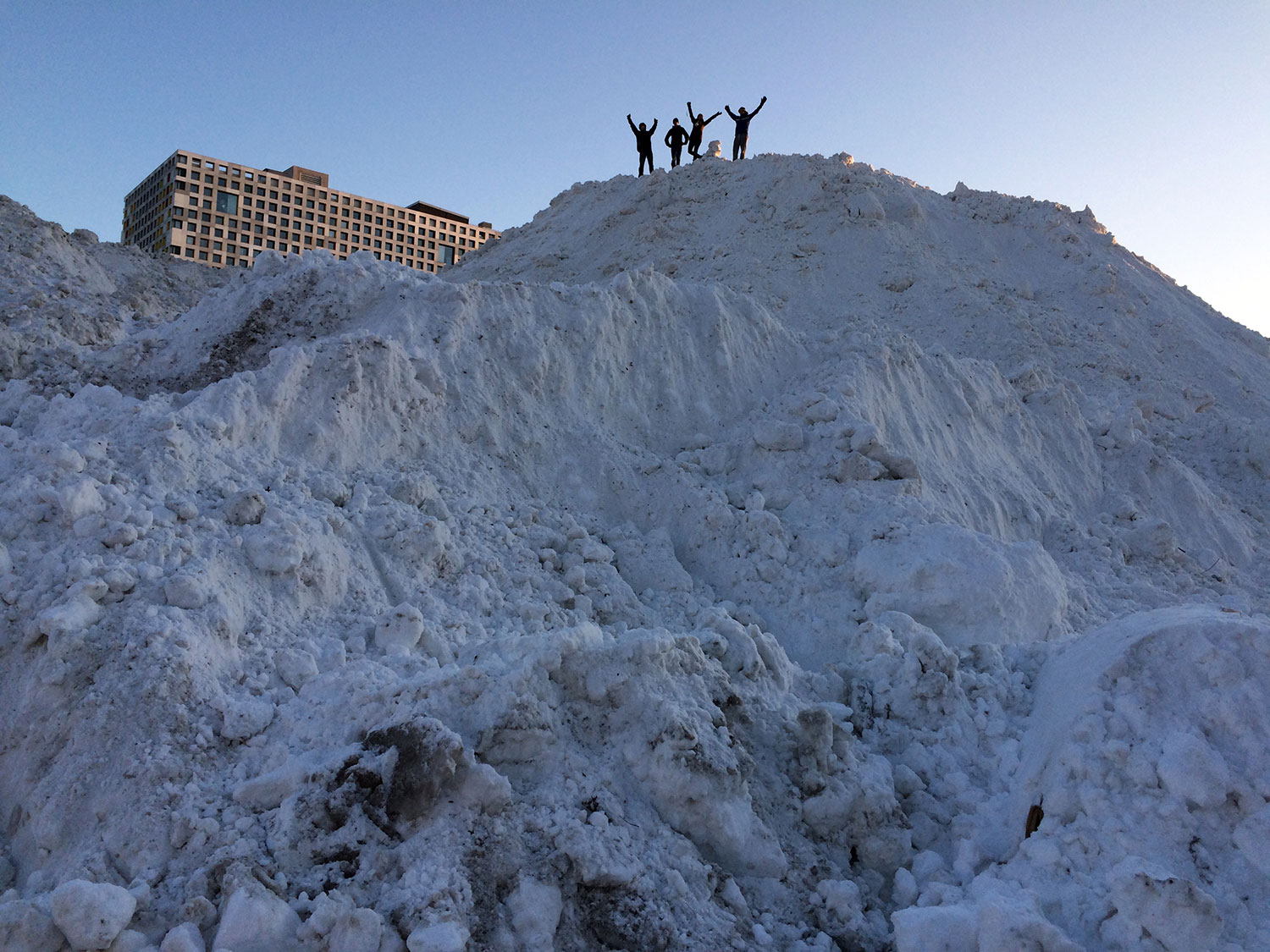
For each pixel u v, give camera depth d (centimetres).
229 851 468
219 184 7800
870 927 527
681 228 2267
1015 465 1311
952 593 868
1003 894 507
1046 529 1219
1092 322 2033
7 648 575
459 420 949
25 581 599
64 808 496
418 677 565
